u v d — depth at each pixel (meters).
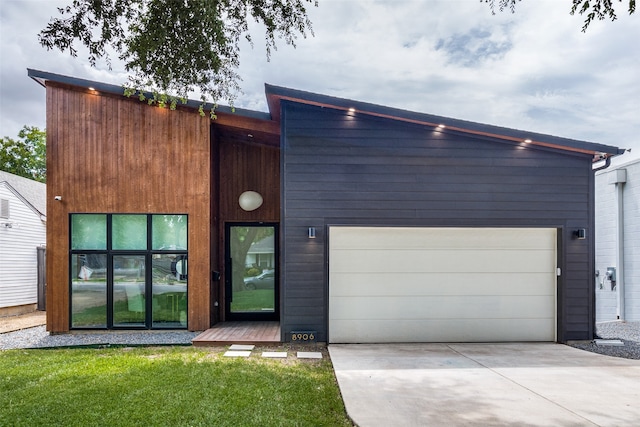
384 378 4.77
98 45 4.30
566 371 5.11
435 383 4.59
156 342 6.62
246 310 8.56
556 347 6.51
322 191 6.80
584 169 7.06
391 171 6.89
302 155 6.82
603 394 4.25
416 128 6.93
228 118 7.55
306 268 6.74
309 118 6.85
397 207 6.87
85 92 7.49
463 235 6.95
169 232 7.57
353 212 6.82
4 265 10.26
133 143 7.52
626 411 3.80
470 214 6.93
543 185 7.01
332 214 6.80
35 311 11.37
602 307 10.49
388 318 6.80
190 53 4.42
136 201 7.50
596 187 10.78
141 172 7.52
